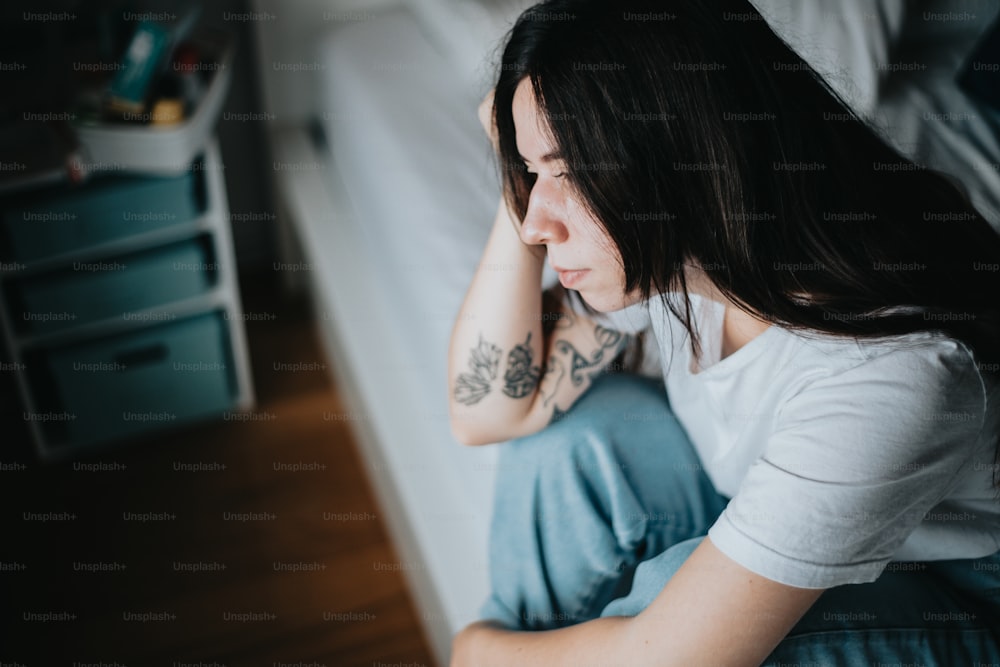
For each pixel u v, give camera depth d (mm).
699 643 703
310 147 1858
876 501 665
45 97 1397
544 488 938
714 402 860
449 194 1344
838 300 718
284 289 2025
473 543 1137
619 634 756
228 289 1602
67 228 1417
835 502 663
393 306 1473
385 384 1405
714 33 668
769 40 705
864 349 706
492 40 1404
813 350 735
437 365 1210
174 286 1553
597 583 971
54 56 1438
